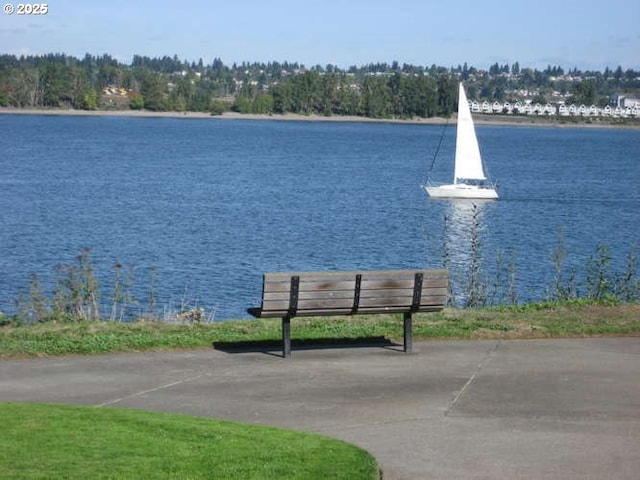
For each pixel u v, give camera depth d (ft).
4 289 91.97
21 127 563.48
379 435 31.32
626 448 30.12
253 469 27.02
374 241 140.05
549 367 40.09
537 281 97.96
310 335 45.34
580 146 534.37
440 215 185.06
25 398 35.17
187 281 101.35
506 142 563.89
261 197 209.46
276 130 637.30
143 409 33.94
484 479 27.40
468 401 35.14
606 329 46.57
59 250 122.31
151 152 372.79
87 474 26.18
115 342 43.09
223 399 35.37
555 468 28.32
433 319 48.70
